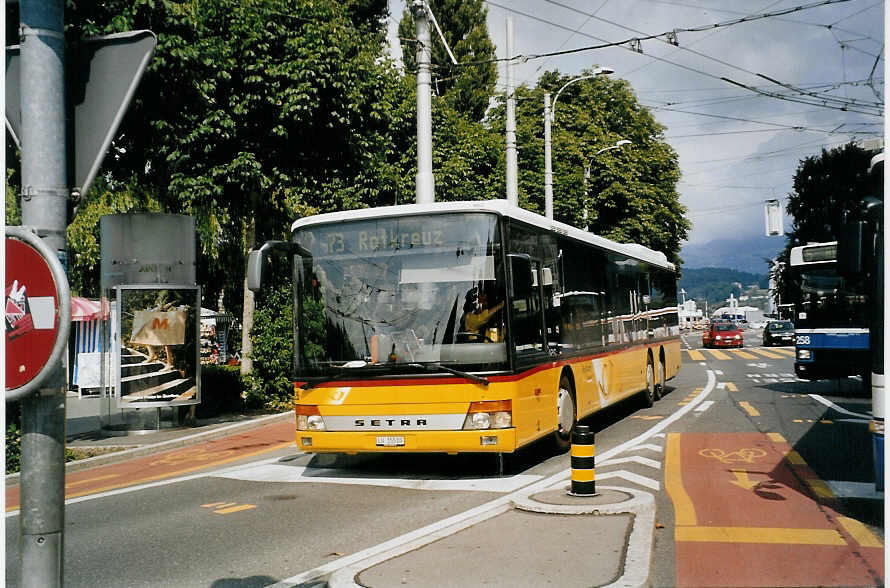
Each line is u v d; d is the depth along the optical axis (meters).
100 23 13.68
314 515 8.25
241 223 19.94
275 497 9.30
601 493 8.25
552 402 11.07
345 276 10.09
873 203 7.32
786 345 50.56
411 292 9.83
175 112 16.12
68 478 11.62
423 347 9.63
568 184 35.59
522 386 9.82
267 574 6.21
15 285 3.01
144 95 15.51
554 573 5.70
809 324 19.75
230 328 35.56
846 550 6.44
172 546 7.18
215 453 13.30
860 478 9.40
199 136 16.42
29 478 3.07
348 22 19.20
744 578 5.73
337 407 9.83
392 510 8.35
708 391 21.03
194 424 16.03
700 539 6.83
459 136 32.09
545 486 9.23
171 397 15.29
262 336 18.53
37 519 3.06
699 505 8.12
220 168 16.58
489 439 9.36
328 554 6.73
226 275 28.94
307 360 10.05
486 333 9.54
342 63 17.55
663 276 20.12
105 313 15.54
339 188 18.42
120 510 8.94
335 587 5.53
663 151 46.84
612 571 5.71
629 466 10.36
